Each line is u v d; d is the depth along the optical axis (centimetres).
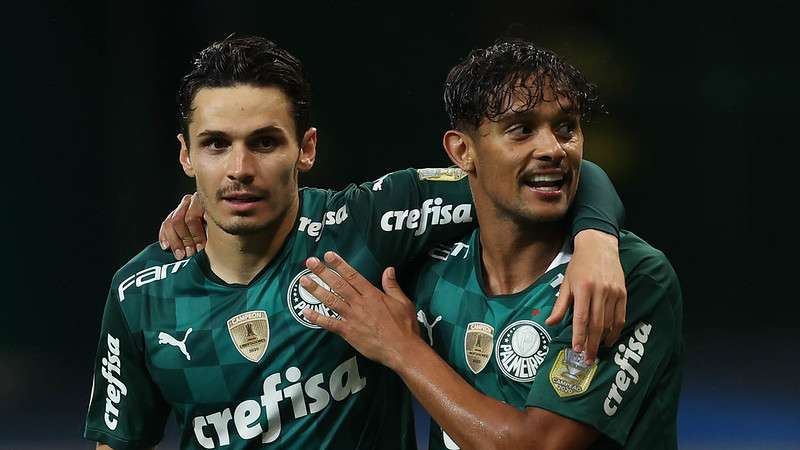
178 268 985
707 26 3131
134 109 3044
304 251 970
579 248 832
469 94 875
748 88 3169
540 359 885
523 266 913
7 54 3006
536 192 860
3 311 2898
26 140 3017
